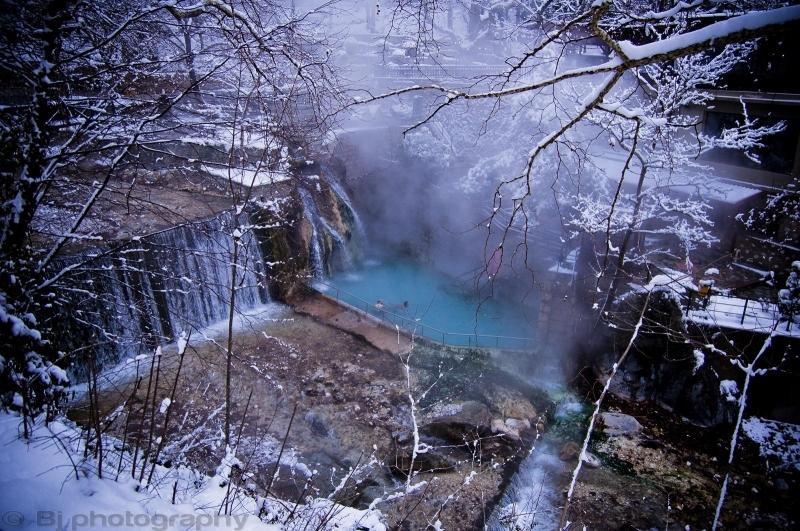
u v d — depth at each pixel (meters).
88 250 14.05
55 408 6.38
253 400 14.91
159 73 10.62
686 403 15.55
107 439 6.45
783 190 18.06
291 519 6.27
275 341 17.88
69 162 7.95
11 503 4.39
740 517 12.49
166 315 16.33
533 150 4.37
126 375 14.45
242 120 8.18
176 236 16.38
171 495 5.43
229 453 6.32
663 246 20.39
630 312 16.17
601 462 14.19
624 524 12.29
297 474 12.41
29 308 7.21
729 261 19.06
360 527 6.39
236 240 7.68
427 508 12.24
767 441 14.17
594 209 16.50
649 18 4.60
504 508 12.46
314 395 15.55
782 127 15.88
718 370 14.70
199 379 15.05
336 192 24.86
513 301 22.25
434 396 15.92
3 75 7.64
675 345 15.27
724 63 15.10
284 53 8.20
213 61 9.80
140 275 15.35
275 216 18.77
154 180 18.69
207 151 18.42
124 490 5.04
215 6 7.70
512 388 16.61
